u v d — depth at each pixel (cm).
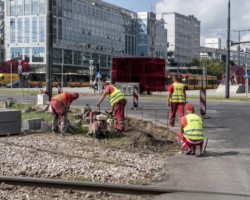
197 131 1016
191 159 973
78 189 721
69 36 11819
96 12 13088
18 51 11550
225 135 1426
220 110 2530
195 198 666
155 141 1225
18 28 11562
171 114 1565
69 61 11831
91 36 12838
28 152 1000
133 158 976
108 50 13725
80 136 1246
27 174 809
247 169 868
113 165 888
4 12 11762
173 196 679
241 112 2378
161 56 16738
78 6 12194
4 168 847
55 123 1302
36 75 8869
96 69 5453
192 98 3966
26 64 9031
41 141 1146
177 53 18512
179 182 761
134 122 1662
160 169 869
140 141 1195
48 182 732
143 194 700
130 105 2806
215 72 15500
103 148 1081
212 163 923
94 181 761
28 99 3103
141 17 15462
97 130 1218
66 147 1075
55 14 11156
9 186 731
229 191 702
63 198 675
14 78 8625
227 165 905
